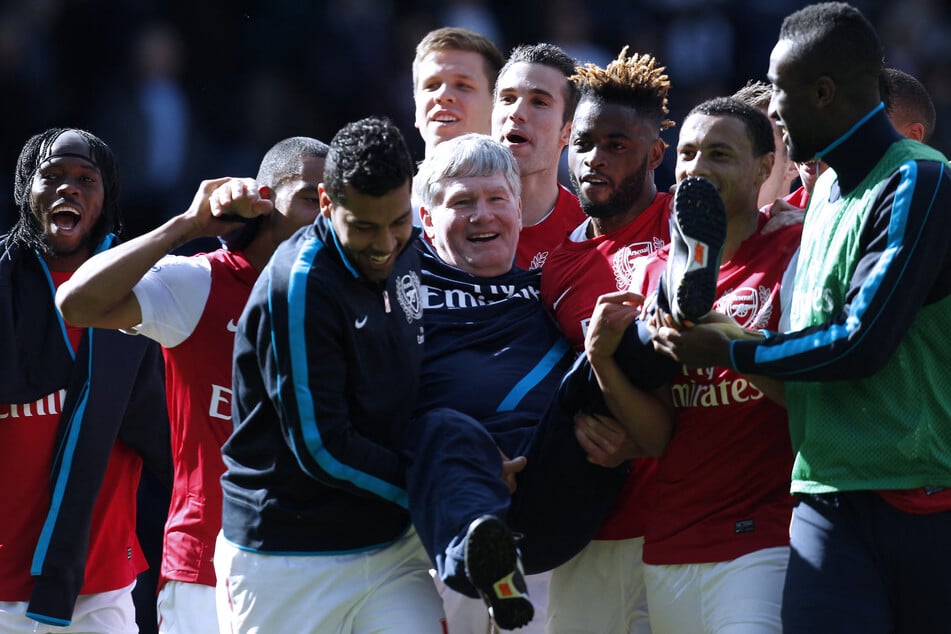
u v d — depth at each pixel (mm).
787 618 9664
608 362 10273
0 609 12156
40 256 12453
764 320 10375
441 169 11555
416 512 9867
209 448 11625
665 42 30594
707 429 10484
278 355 9727
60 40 28531
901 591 9461
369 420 10164
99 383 12188
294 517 10062
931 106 12875
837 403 9555
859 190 9383
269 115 28969
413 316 10469
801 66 9367
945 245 9086
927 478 9344
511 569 9188
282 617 10141
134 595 15734
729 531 10383
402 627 10148
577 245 11812
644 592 11477
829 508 9617
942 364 9367
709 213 9359
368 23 29797
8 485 12141
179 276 11383
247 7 30359
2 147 27578
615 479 11000
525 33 30531
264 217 11625
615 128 11422
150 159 27062
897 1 32188
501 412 10883
